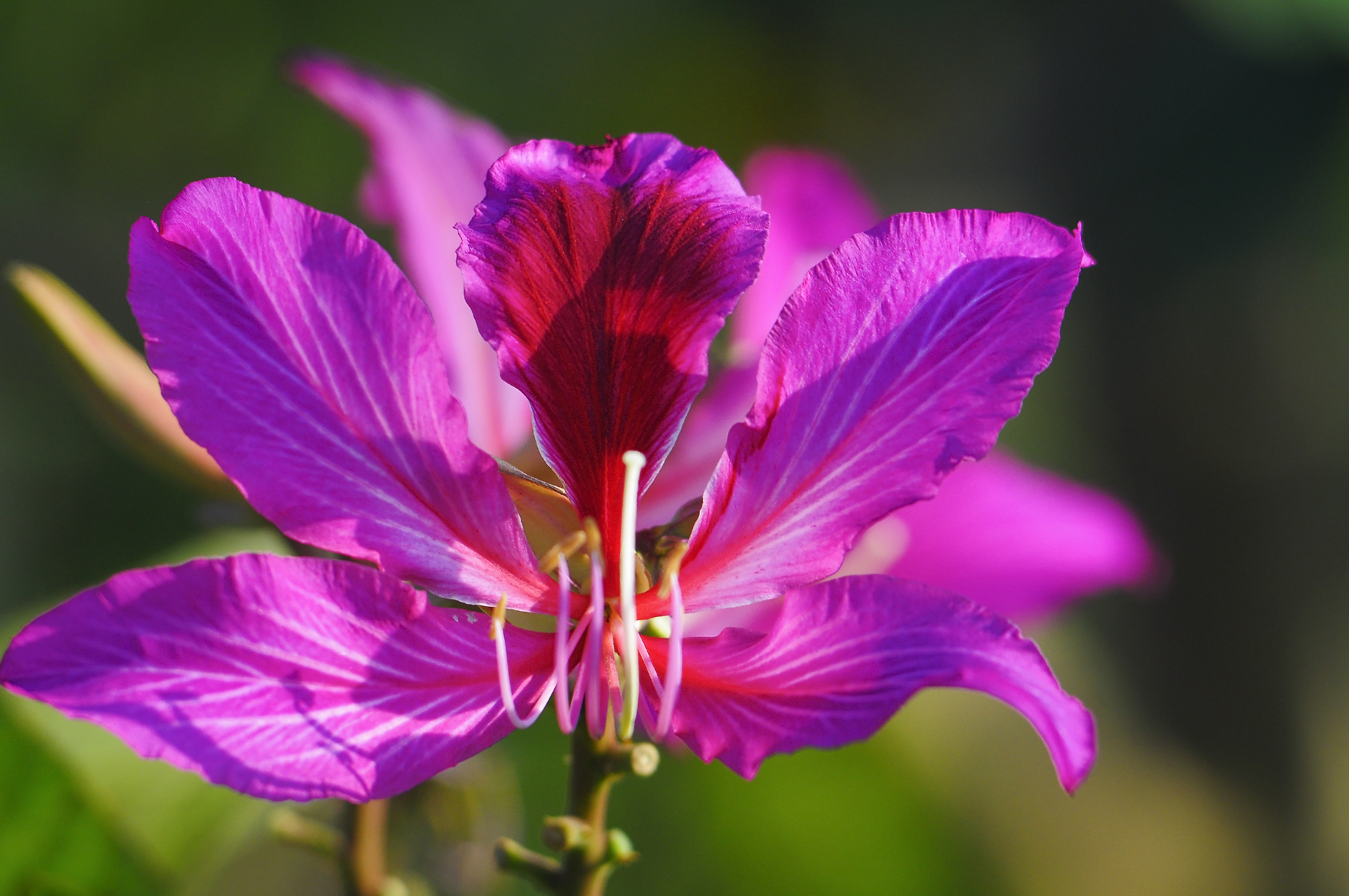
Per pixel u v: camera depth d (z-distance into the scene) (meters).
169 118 1.43
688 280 0.45
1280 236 1.43
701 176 0.44
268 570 0.44
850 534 0.45
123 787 0.53
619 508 0.46
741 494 0.45
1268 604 1.43
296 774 0.43
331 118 1.39
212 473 0.49
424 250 0.51
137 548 1.28
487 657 0.45
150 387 0.49
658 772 0.97
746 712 0.44
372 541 0.44
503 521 0.45
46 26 1.40
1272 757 1.41
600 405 0.45
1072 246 0.44
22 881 0.51
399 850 0.52
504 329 0.45
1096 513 0.56
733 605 0.45
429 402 0.44
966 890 1.06
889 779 1.04
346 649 0.44
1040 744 1.23
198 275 0.44
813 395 0.45
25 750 0.51
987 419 0.44
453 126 0.52
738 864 0.97
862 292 0.45
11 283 0.48
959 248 0.45
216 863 0.54
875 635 0.44
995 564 0.56
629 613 0.44
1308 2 1.19
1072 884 1.19
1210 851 1.33
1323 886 1.38
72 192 1.42
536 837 0.83
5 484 1.27
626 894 0.94
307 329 0.44
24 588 1.24
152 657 0.43
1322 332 1.43
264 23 1.43
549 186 0.44
